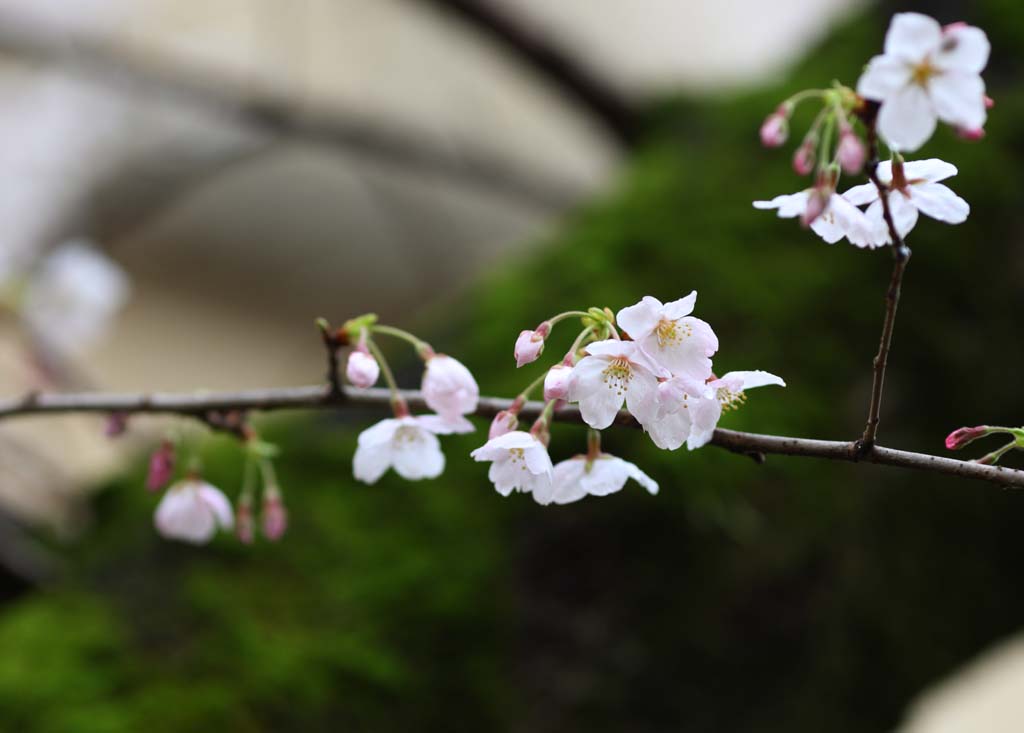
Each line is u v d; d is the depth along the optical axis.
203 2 3.85
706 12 4.46
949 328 1.92
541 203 4.31
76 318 2.08
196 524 1.39
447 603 1.54
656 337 1.23
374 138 4.08
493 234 4.81
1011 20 2.35
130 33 3.72
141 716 1.44
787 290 1.93
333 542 1.59
